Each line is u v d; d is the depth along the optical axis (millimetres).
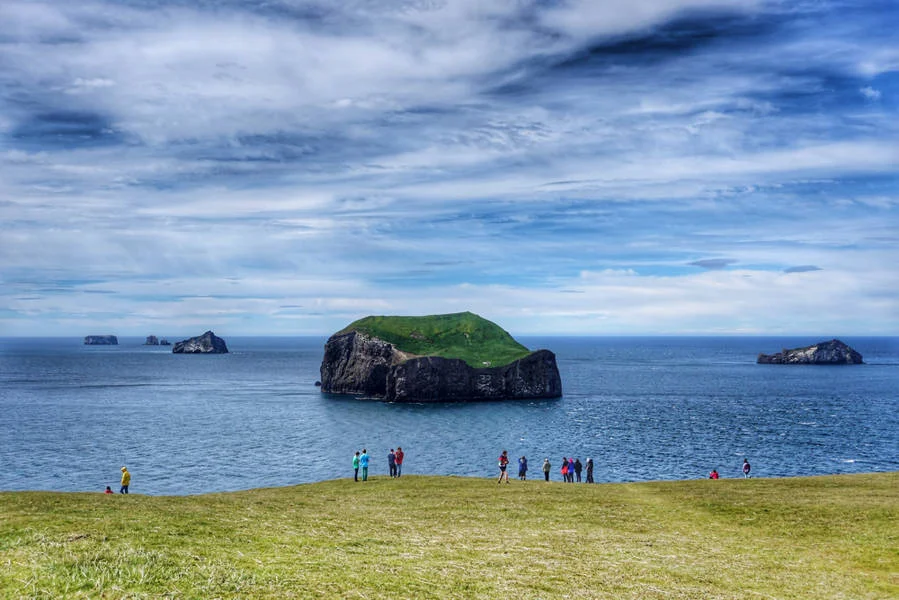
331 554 23469
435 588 20000
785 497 40531
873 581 23328
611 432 123688
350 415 154875
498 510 36688
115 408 163750
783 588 22266
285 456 100250
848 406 165500
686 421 138750
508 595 19891
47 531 23406
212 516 30359
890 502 37938
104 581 18016
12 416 147000
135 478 84188
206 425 135125
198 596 17375
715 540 29719
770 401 179125
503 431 126562
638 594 20922
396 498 41000
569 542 28469
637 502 40125
